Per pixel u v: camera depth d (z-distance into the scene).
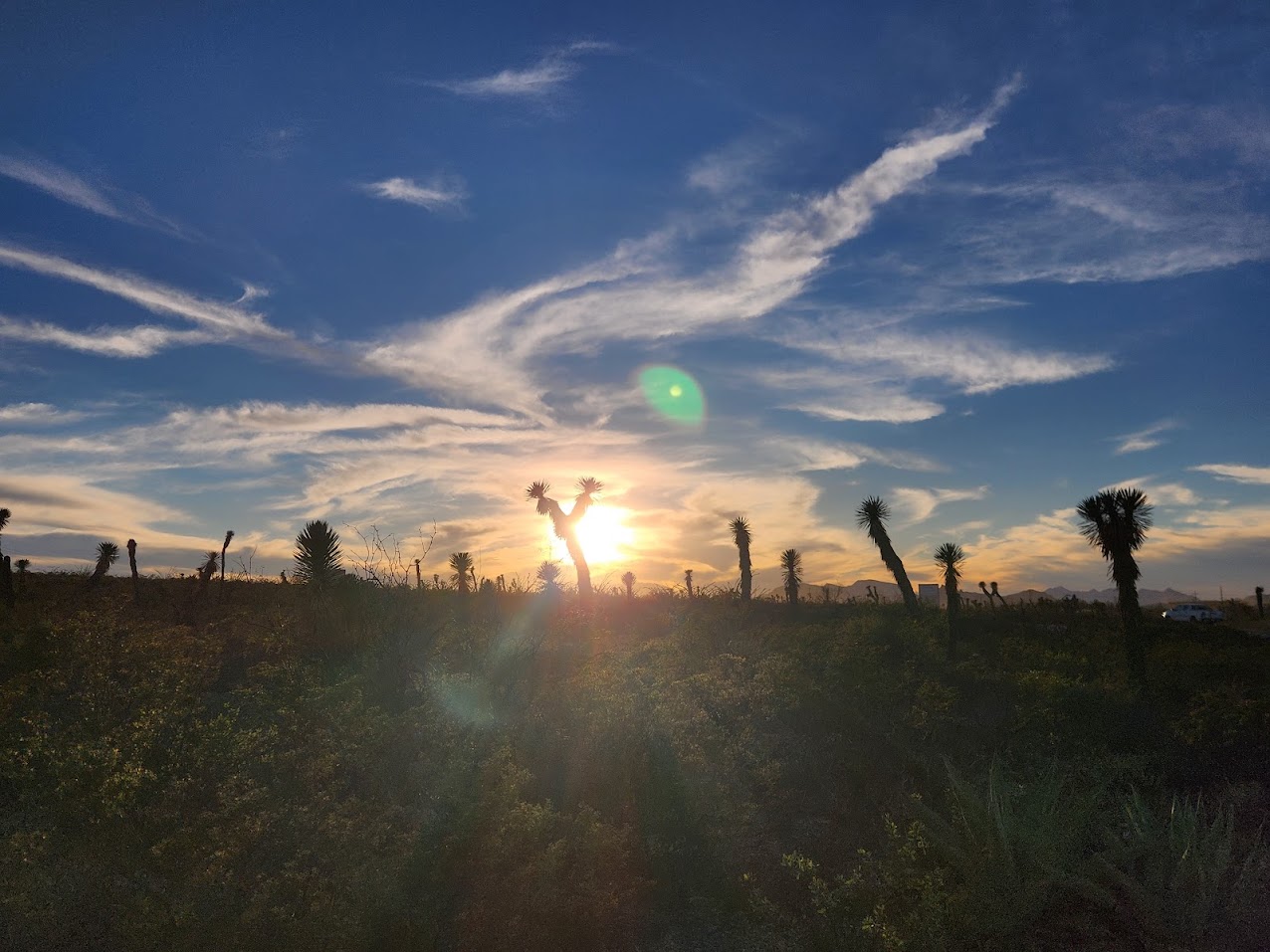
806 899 5.75
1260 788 7.80
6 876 4.86
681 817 6.32
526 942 5.11
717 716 8.82
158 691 7.69
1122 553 14.47
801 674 10.17
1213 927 5.52
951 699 9.86
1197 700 11.80
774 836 6.79
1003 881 5.66
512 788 6.00
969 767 7.89
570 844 5.83
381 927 4.86
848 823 6.90
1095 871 6.15
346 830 5.42
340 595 11.40
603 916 5.38
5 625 11.19
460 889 5.36
